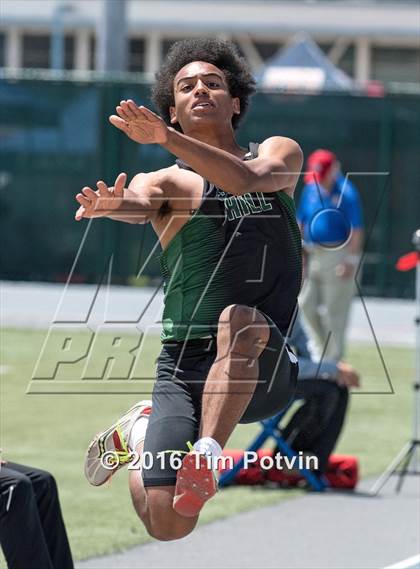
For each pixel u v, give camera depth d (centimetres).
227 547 1948
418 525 2102
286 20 11031
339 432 2331
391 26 10981
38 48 11438
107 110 5600
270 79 7312
